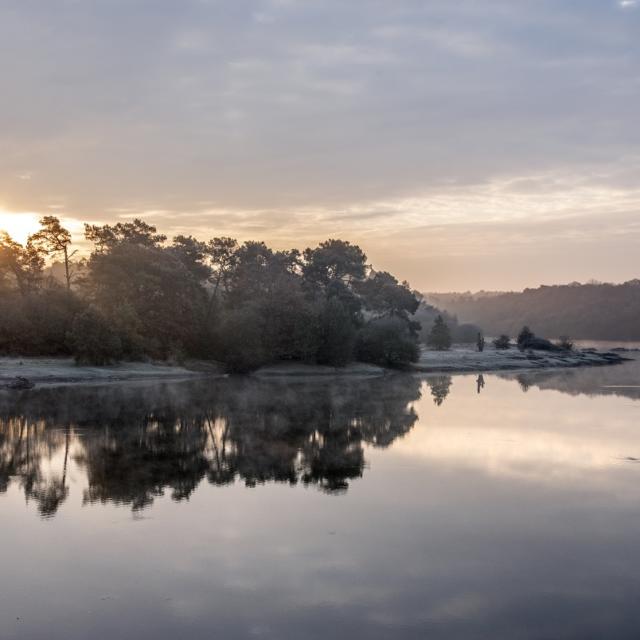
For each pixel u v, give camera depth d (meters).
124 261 80.12
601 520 17.25
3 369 62.81
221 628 11.27
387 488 20.78
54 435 31.28
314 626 11.35
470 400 49.75
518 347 151.50
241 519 17.42
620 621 11.55
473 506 18.62
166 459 25.72
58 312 72.56
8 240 87.56
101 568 13.93
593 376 84.12
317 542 15.55
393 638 10.94
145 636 10.98
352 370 88.94
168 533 16.25
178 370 75.25
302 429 33.72
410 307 123.06
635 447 28.02
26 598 12.46
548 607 12.10
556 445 28.50
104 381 63.62
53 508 18.55
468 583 13.16
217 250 100.62
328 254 115.69
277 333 84.38
